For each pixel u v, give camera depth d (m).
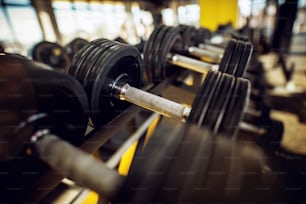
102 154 1.52
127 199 0.52
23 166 0.73
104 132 0.99
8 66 0.66
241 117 0.74
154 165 0.63
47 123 0.71
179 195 0.56
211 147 0.68
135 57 1.14
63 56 3.07
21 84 0.61
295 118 1.87
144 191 0.54
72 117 0.82
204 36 2.75
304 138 1.58
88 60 0.98
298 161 1.29
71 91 0.75
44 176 0.76
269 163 1.20
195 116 0.80
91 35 4.78
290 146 1.49
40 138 0.67
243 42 1.47
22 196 0.70
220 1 4.76
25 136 0.65
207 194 0.58
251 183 0.79
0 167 0.66
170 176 0.59
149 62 1.49
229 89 0.81
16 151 0.65
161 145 1.58
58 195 1.14
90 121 1.02
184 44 1.87
